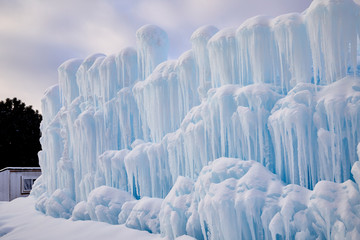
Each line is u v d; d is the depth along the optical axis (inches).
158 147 230.7
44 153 386.9
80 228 238.8
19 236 253.8
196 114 201.6
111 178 267.9
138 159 236.2
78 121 301.4
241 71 193.5
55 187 346.3
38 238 238.2
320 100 154.3
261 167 161.3
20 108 1100.5
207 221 160.6
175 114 233.9
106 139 285.3
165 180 232.1
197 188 175.3
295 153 161.2
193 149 199.9
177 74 230.8
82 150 301.0
